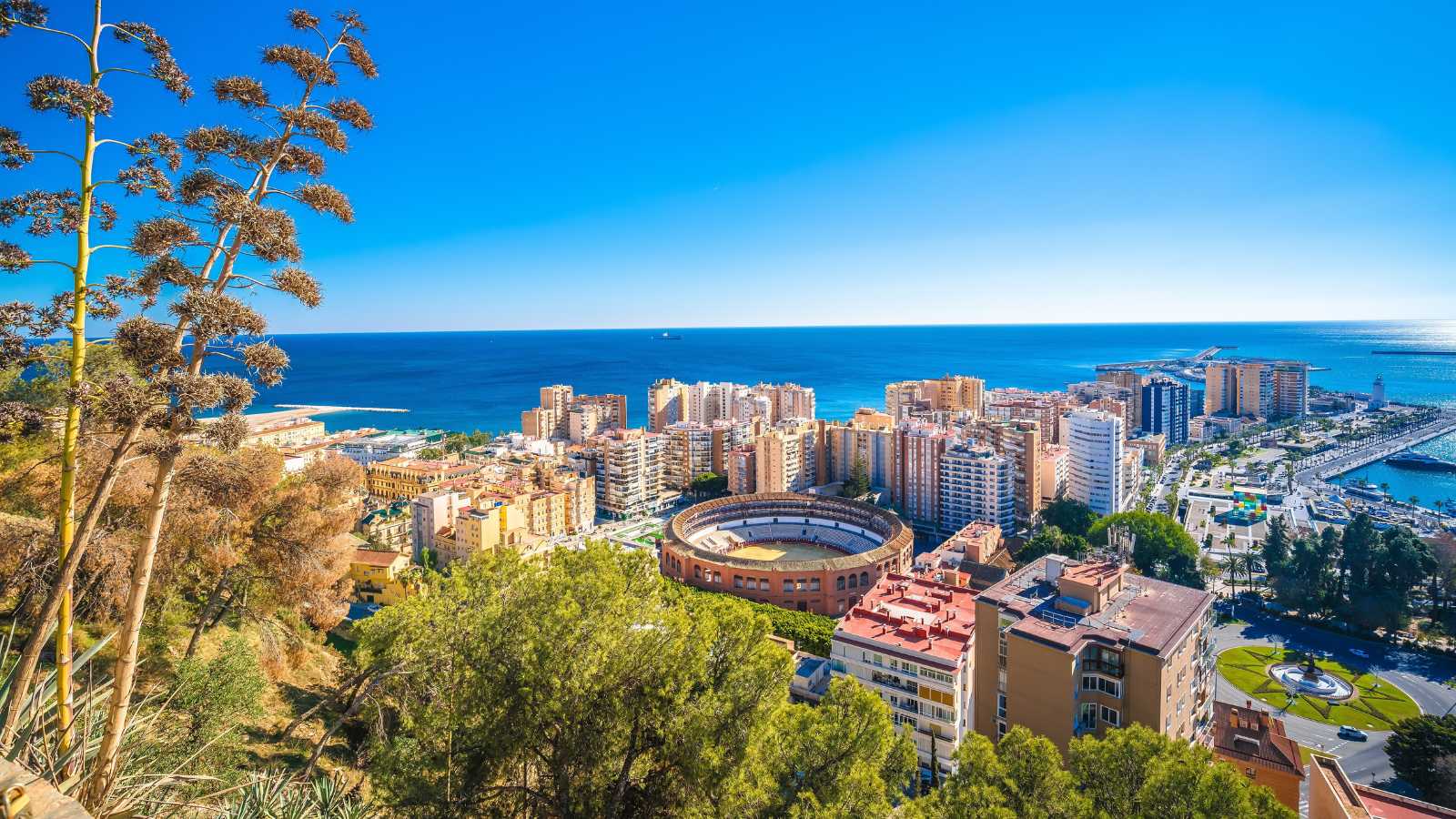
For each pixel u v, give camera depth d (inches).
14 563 1186.0
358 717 1806.1
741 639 1154.7
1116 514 5585.6
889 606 3176.7
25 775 423.5
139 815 637.9
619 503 7500.0
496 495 5944.9
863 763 1184.2
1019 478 6870.1
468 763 1117.7
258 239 647.1
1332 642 4244.6
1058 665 2194.9
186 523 1646.2
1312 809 2012.8
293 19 702.5
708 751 1027.3
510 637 1139.3
